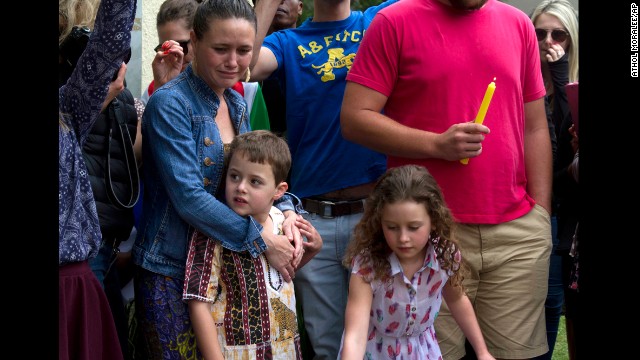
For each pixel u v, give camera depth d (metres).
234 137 4.52
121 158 4.50
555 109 6.15
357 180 5.46
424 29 4.72
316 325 5.54
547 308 6.07
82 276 3.90
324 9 5.76
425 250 4.45
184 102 4.31
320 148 5.59
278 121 6.08
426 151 4.58
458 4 4.67
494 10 4.84
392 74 4.80
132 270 5.30
